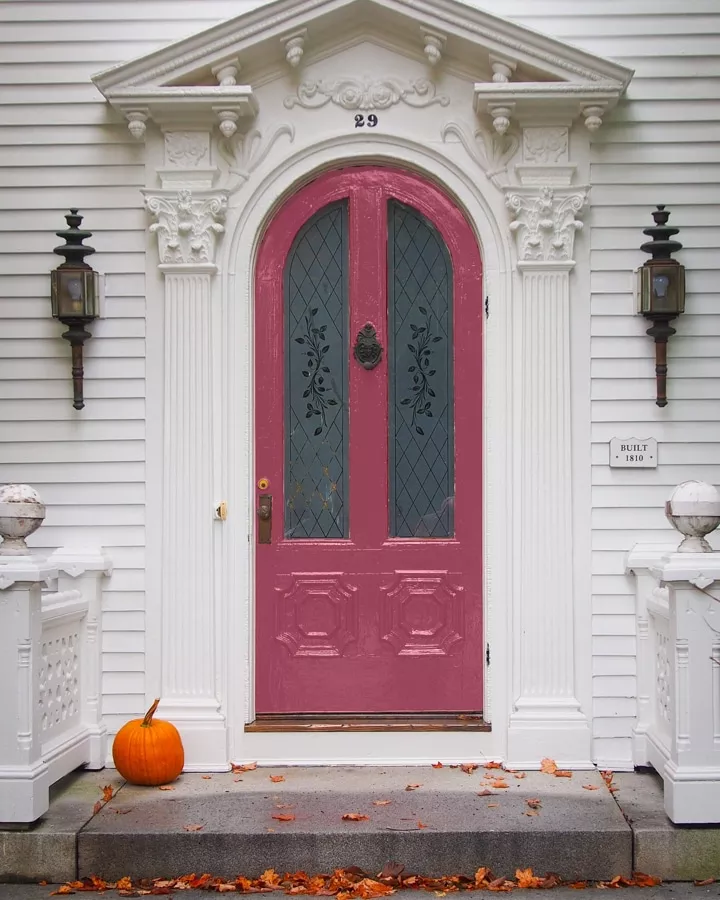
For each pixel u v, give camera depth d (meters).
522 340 5.19
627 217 5.24
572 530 5.17
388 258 5.32
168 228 5.20
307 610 5.29
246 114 5.19
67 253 5.16
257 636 5.29
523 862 4.30
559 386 5.17
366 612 5.28
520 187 5.16
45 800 4.46
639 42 5.27
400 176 5.32
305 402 5.33
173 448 5.21
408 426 5.31
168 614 5.19
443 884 4.27
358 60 5.27
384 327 5.30
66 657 4.96
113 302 5.28
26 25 5.32
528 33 4.99
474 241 5.29
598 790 4.77
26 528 4.49
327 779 4.95
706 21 5.25
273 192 5.27
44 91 5.31
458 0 4.97
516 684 5.14
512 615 5.16
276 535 5.30
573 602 5.16
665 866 4.31
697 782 4.32
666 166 5.25
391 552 5.28
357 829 4.33
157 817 4.48
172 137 5.25
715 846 4.31
